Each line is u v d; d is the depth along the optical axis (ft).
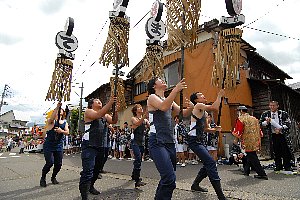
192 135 12.32
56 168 17.21
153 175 20.38
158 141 8.72
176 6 9.72
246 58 43.39
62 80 16.19
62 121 17.51
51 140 16.69
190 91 41.52
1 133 178.91
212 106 11.50
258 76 48.21
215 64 10.53
